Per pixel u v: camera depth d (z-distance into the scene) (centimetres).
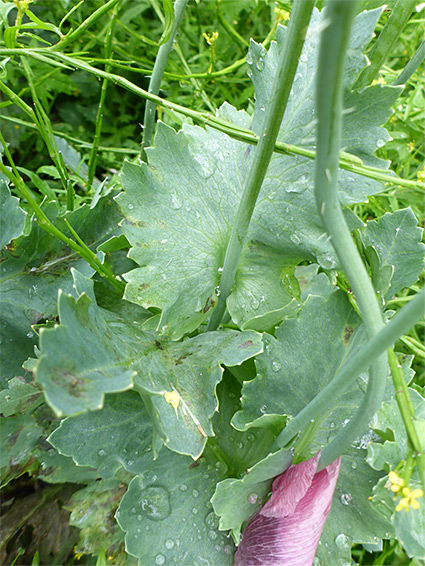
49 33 45
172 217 25
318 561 23
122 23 44
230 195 27
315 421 22
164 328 25
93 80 47
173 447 20
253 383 23
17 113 43
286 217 25
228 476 25
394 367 19
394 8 24
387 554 31
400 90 22
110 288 31
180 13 29
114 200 26
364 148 23
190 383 22
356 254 15
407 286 26
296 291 27
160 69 31
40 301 26
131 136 49
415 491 16
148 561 22
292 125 24
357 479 24
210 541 24
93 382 15
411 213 26
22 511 26
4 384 26
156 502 23
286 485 21
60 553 26
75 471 25
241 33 49
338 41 10
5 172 23
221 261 27
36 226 26
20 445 24
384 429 20
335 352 24
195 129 27
